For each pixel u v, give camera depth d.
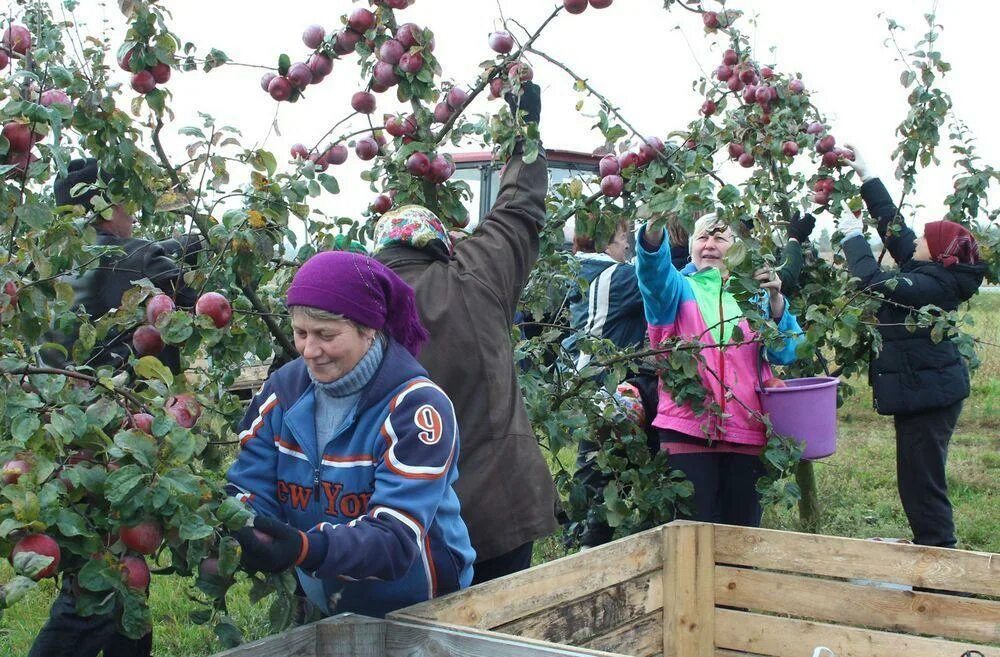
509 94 3.23
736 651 3.51
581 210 3.71
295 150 3.48
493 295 2.71
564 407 3.94
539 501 2.65
